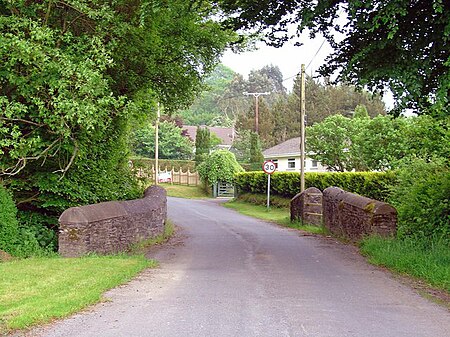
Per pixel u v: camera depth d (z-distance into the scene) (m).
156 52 15.71
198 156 56.50
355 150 32.69
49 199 13.22
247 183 40.41
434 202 12.96
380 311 6.69
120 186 16.97
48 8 11.85
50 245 11.98
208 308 6.75
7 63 11.03
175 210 31.61
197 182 55.16
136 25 13.88
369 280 8.87
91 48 12.05
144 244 14.12
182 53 17.77
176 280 8.80
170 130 66.62
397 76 9.45
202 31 17.55
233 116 102.75
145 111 19.06
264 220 26.27
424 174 15.86
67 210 11.24
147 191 17.97
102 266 9.61
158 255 12.22
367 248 12.06
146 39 14.80
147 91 17.95
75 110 11.05
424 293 7.82
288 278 9.03
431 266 9.06
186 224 22.27
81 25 12.85
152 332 5.64
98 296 7.29
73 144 12.78
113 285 8.18
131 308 6.75
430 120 16.28
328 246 14.02
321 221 20.38
